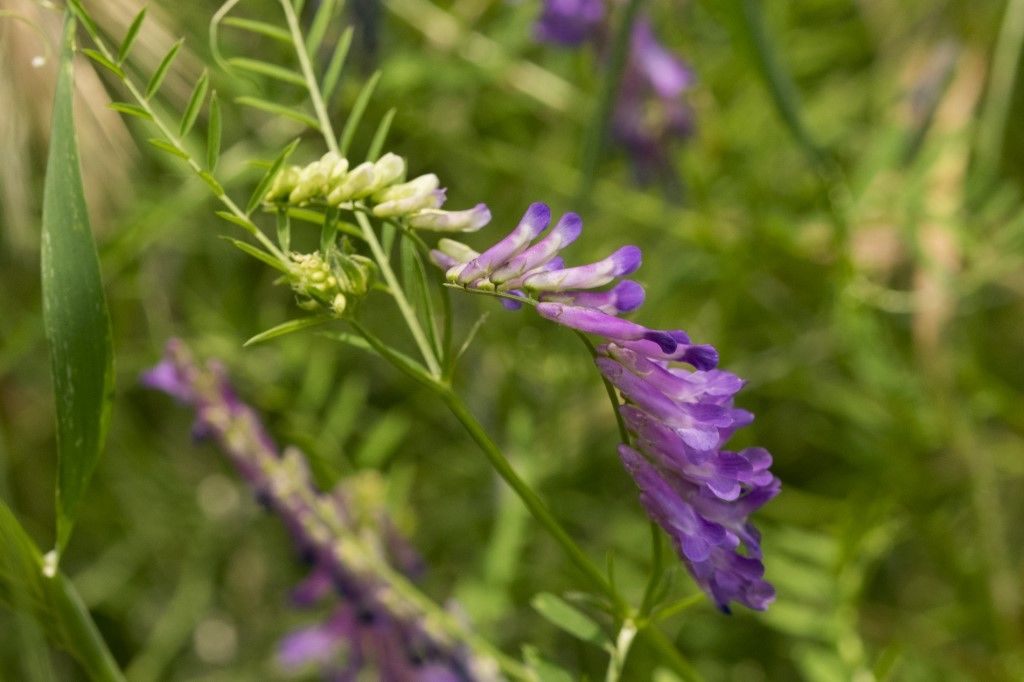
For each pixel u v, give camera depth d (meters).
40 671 0.29
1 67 0.29
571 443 0.45
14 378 0.45
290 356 0.44
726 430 0.24
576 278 0.23
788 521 0.43
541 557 0.43
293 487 0.31
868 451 0.43
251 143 0.41
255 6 0.41
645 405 0.23
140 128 0.35
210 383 0.31
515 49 0.44
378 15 0.38
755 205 0.43
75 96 0.30
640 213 0.43
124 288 0.45
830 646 0.37
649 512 0.24
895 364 0.42
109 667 0.27
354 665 0.32
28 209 0.31
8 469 0.44
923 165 0.41
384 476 0.45
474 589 0.40
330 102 0.38
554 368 0.45
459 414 0.25
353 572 0.31
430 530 0.45
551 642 0.42
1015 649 0.40
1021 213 0.42
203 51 0.37
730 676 0.43
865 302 0.41
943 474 0.42
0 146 0.30
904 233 0.41
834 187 0.43
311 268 0.24
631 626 0.27
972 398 0.44
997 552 0.41
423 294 0.25
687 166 0.43
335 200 0.24
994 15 0.44
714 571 0.24
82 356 0.25
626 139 0.41
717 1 0.35
